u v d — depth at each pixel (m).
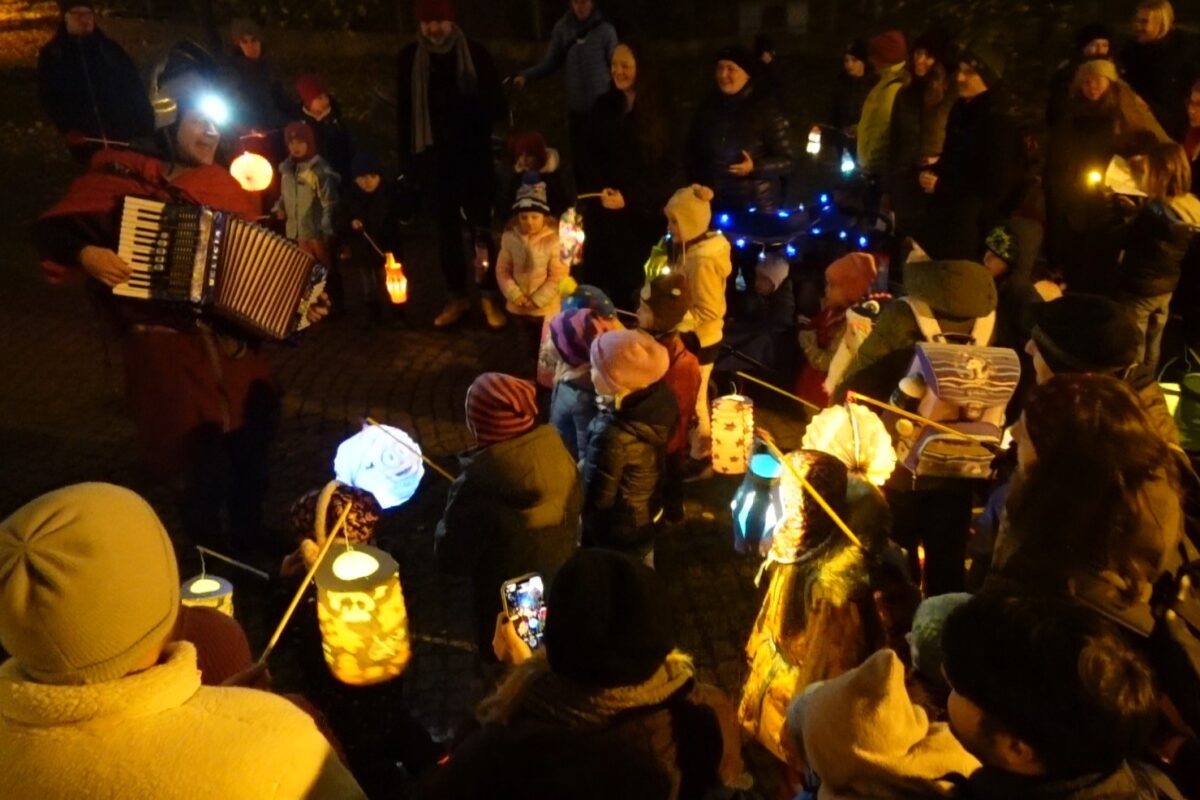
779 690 3.41
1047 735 1.82
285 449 6.53
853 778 2.14
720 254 5.74
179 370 4.84
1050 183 7.38
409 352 7.82
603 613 2.08
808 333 6.34
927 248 7.20
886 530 3.43
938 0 15.84
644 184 7.30
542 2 16.59
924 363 3.98
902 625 3.26
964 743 1.97
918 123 7.43
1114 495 2.75
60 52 8.02
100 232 4.59
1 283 9.22
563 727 2.08
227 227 4.67
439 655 4.71
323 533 3.31
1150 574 2.79
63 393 7.36
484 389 3.73
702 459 6.06
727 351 6.91
